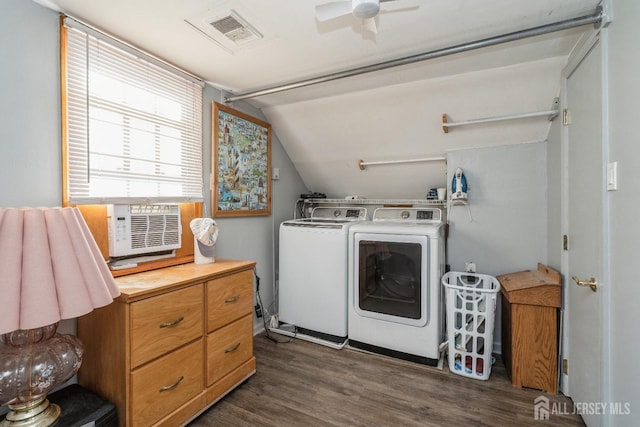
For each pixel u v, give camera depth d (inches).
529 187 97.3
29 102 56.5
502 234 101.3
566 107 77.0
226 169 100.3
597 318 58.7
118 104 70.4
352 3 47.5
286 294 114.3
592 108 61.1
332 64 82.6
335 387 80.2
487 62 79.4
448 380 83.5
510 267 100.7
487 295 82.9
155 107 78.6
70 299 42.0
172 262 78.8
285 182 133.6
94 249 48.6
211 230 81.0
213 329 71.3
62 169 61.1
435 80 89.7
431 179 122.2
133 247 70.4
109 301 46.4
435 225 98.9
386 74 86.3
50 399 55.0
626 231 48.9
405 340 93.4
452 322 87.1
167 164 82.0
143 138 76.0
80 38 63.3
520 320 79.9
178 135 85.0
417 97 95.8
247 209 110.1
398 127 107.1
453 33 67.1
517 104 89.2
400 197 132.6
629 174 48.0
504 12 59.8
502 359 94.7
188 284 64.9
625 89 49.2
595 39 58.5
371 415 69.3
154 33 67.0
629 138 48.0
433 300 89.4
